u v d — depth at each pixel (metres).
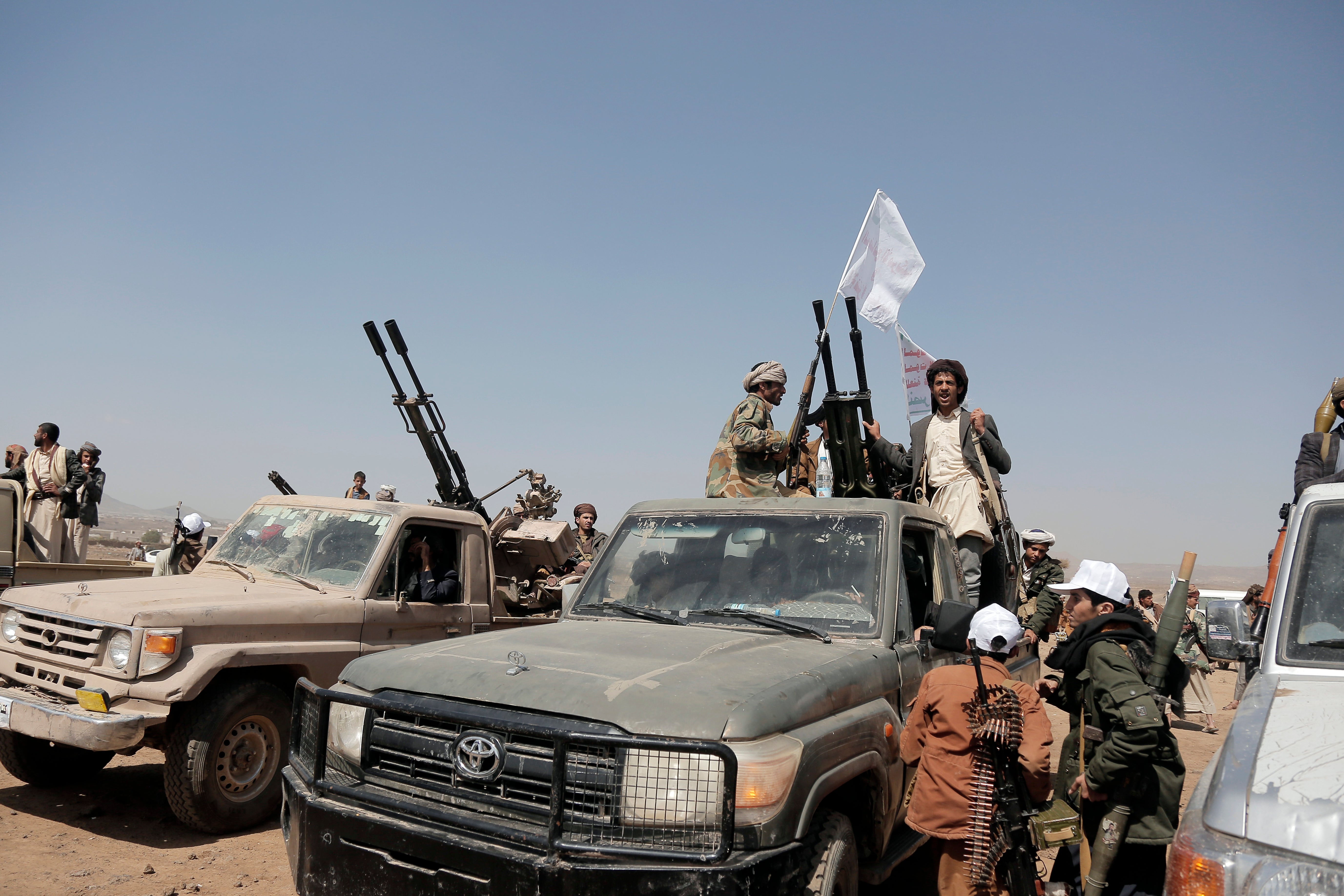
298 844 3.64
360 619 6.42
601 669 3.61
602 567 5.20
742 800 3.12
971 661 3.94
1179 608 4.04
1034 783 3.78
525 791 3.32
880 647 4.30
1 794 6.45
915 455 6.96
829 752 3.46
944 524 5.62
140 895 4.68
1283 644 3.61
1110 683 3.82
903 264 7.81
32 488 10.45
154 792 6.68
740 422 6.16
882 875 3.93
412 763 3.57
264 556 7.09
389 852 3.38
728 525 5.08
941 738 3.82
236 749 5.81
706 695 3.34
